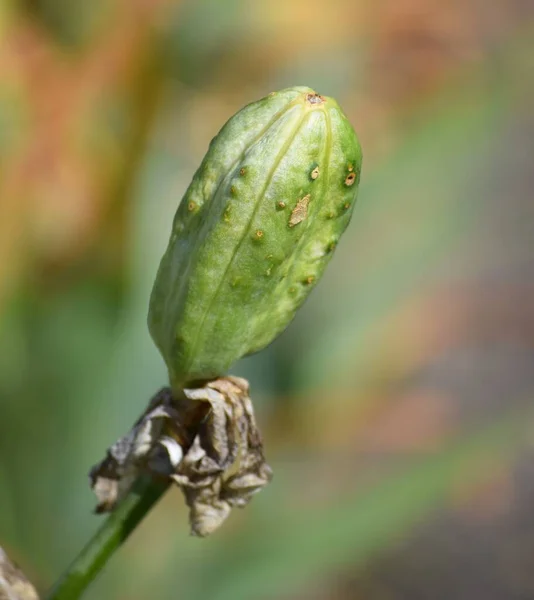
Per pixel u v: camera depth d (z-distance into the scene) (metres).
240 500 0.36
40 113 0.54
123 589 0.56
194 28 0.59
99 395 0.58
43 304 0.57
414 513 0.54
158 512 0.59
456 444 0.56
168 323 0.35
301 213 0.34
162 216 0.63
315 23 0.69
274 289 0.35
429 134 0.67
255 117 0.34
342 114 0.34
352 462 0.71
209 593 0.54
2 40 0.53
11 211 0.54
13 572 0.36
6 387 0.56
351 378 0.69
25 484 0.56
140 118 0.56
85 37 0.54
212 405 0.35
